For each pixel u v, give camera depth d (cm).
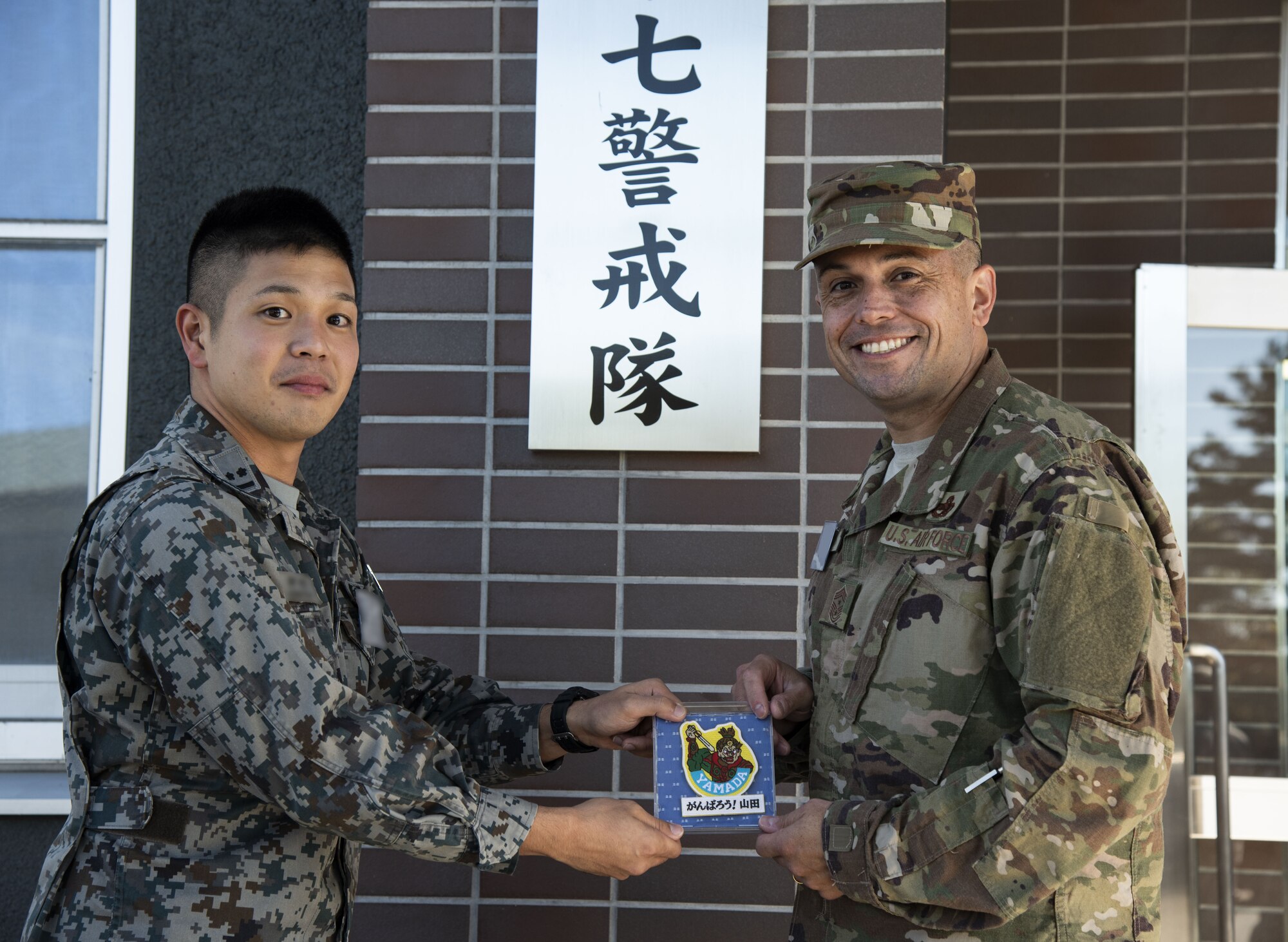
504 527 206
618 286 204
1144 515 131
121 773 122
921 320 137
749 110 203
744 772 140
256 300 134
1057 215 304
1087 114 304
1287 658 250
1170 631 120
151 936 117
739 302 203
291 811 117
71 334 224
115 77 223
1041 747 114
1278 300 239
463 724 161
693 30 204
